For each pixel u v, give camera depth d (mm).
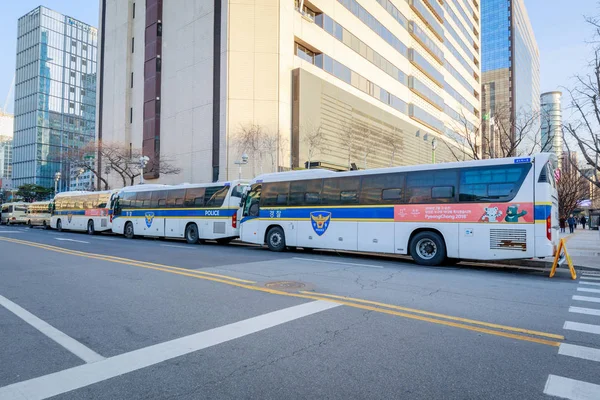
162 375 3715
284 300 6602
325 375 3723
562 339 4797
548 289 8109
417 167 12328
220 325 5242
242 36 33375
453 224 11430
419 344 4562
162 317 5617
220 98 33625
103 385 3506
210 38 35344
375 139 41344
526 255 10305
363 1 42031
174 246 17422
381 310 6004
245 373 3760
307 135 32844
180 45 38406
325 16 37000
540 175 10328
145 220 22906
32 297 6895
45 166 99125
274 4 33531
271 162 32469
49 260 11727
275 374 3740
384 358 4141
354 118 38844
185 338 4734
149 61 42094
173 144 38594
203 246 17844
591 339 4797
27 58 103750
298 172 15344
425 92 53844
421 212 12039
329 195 14242
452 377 3693
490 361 4082
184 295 6973
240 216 18516
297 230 14984
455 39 66562
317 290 7414
